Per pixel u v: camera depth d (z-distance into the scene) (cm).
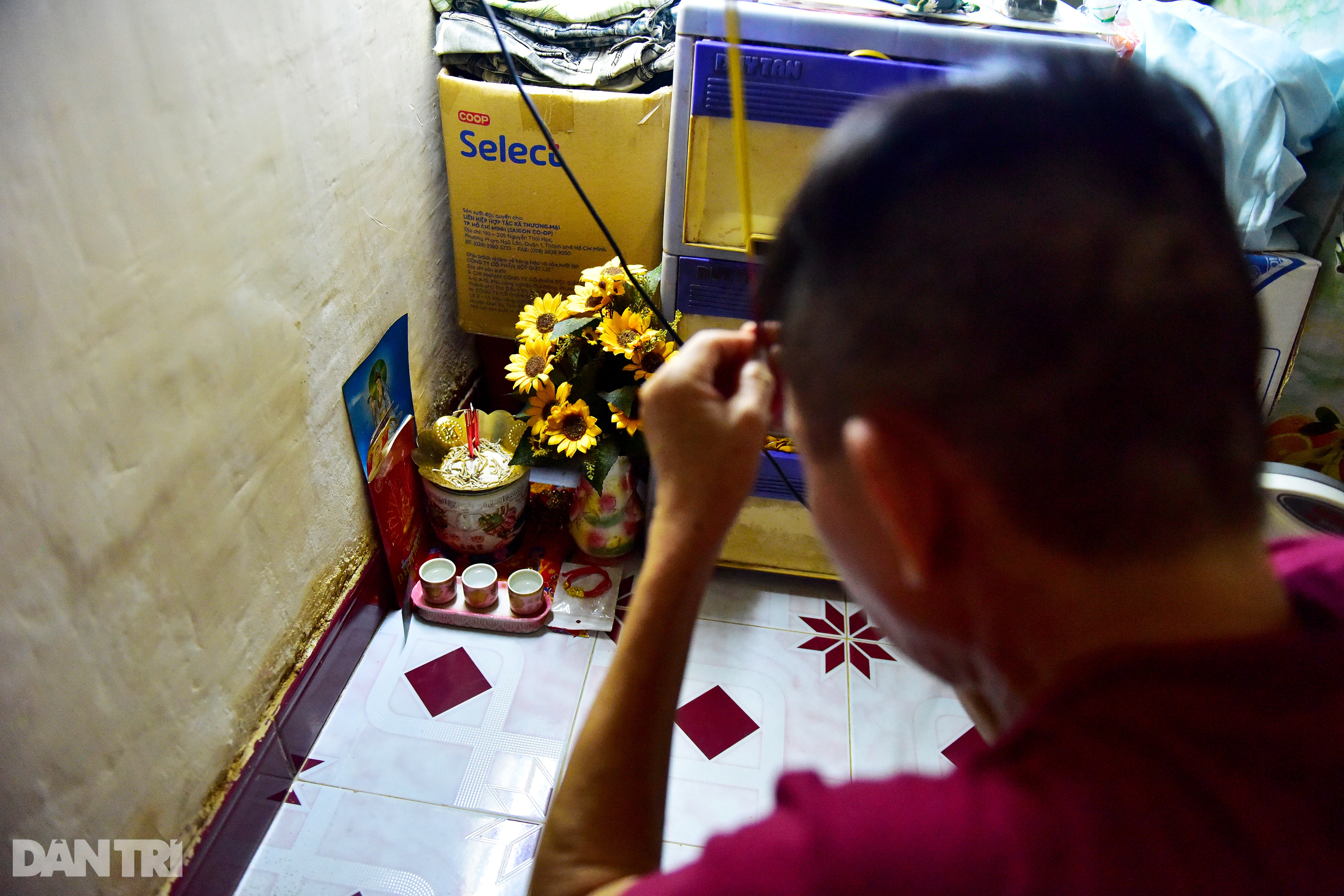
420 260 161
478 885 121
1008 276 26
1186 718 26
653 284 151
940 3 127
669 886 28
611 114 151
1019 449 27
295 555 126
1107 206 27
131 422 88
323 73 119
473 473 157
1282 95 123
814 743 144
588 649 157
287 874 121
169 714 102
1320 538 40
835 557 36
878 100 32
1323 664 26
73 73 76
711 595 169
